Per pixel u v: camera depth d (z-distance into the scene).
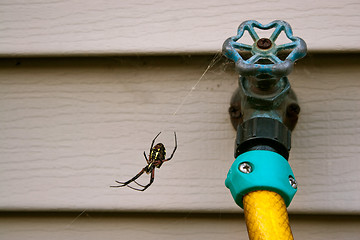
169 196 0.53
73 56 0.55
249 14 0.54
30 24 0.55
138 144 0.54
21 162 0.55
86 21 0.55
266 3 0.54
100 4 0.55
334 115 0.52
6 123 0.55
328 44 0.52
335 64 0.53
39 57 0.55
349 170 0.52
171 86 0.54
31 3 0.55
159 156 0.53
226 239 0.52
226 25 0.54
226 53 0.45
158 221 0.53
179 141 0.54
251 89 0.46
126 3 0.55
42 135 0.55
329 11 0.53
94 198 0.54
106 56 0.54
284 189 0.42
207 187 0.53
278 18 0.53
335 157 0.52
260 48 0.44
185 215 0.53
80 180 0.54
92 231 0.54
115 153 0.54
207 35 0.54
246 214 0.42
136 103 0.55
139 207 0.53
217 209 0.52
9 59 0.56
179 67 0.54
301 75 0.53
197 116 0.54
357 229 0.52
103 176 0.54
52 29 0.55
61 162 0.55
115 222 0.54
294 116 0.52
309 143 0.52
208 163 0.53
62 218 0.54
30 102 0.55
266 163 0.43
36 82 0.56
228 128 0.53
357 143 0.52
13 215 0.55
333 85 0.52
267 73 0.43
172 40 0.54
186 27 0.54
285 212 0.41
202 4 0.54
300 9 0.53
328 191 0.51
